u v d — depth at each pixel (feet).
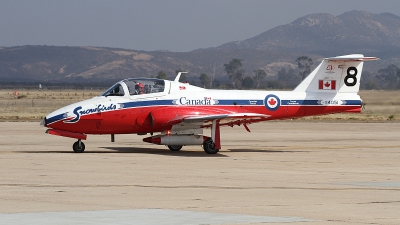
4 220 69.97
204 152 157.69
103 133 153.99
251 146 176.76
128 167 121.60
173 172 114.73
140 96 154.10
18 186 95.91
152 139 152.97
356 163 132.98
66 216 72.69
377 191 94.22
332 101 164.96
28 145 169.68
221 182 102.42
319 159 141.28
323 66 165.07
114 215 73.72
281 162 134.21
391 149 168.66
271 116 162.30
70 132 151.23
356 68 166.09
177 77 162.20
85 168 118.93
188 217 72.90
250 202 83.87
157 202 83.25
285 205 81.87
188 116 151.53
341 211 77.97
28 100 620.08
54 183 99.30
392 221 72.13
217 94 159.63
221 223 69.56
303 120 322.96
